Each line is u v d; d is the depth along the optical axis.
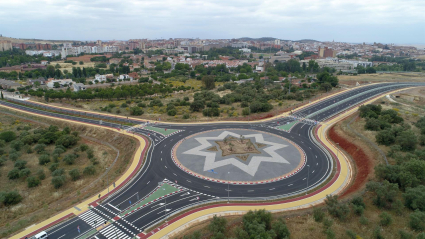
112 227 67.94
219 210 74.19
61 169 98.25
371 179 83.94
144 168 97.94
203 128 139.12
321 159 104.88
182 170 96.19
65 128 140.50
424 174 76.56
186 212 73.38
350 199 74.06
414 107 158.12
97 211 74.44
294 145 117.38
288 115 158.88
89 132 142.25
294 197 80.38
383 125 121.88
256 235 57.47
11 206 81.62
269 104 169.50
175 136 128.25
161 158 105.56
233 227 65.19
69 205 77.31
